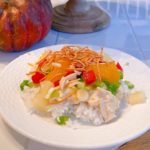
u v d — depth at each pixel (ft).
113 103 1.74
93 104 1.72
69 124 1.68
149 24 3.02
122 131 1.61
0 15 2.28
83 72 1.80
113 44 2.65
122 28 2.92
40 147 1.64
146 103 1.81
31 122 1.65
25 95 1.82
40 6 2.42
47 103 1.73
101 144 1.53
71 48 2.00
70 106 1.76
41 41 2.64
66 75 1.79
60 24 2.82
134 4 3.45
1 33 2.30
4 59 2.40
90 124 1.70
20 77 2.01
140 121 1.67
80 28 2.81
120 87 1.86
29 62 2.15
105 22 2.92
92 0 3.47
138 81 2.01
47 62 1.90
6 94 1.84
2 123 1.79
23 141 1.68
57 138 1.56
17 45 2.40
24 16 2.31
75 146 1.52
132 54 2.51
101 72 1.81
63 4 3.16
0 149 1.64
